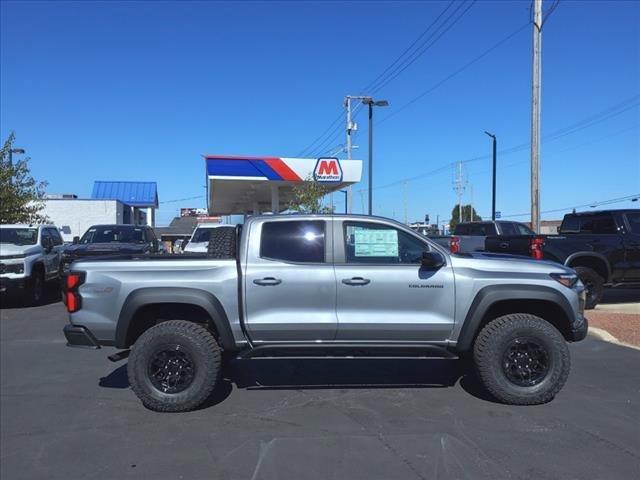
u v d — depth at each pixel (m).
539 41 17.89
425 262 5.69
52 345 8.99
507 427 5.17
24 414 5.60
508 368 5.80
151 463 4.45
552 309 6.09
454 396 6.12
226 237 6.31
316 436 4.98
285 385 6.54
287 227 5.95
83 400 6.05
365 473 4.24
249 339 5.80
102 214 42.94
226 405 5.84
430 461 4.45
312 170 24.72
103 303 5.72
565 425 5.22
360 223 6.01
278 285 5.74
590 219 12.64
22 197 21.77
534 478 4.15
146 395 5.59
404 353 5.90
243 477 4.19
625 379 6.77
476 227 19.72
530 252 11.65
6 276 13.23
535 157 18.05
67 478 4.20
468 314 5.80
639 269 11.80
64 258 14.70
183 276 5.75
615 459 4.48
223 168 24.06
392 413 5.57
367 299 5.79
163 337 5.62
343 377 6.86
